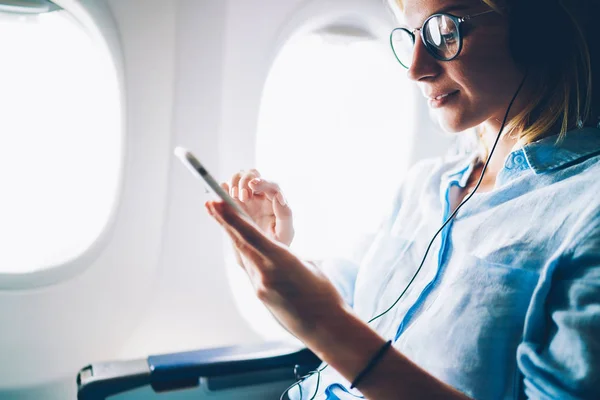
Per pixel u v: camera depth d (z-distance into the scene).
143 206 1.43
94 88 1.35
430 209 1.08
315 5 1.41
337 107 1.59
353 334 0.69
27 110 1.34
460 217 0.95
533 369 0.71
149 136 1.40
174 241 1.50
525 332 0.76
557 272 0.75
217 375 0.99
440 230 0.92
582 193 0.80
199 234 1.51
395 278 1.06
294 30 1.41
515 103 0.87
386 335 0.99
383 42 1.53
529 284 0.79
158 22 1.33
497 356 0.78
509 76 0.83
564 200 0.81
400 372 0.69
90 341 1.42
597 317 0.67
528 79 0.85
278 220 1.04
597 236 0.72
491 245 0.86
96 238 1.39
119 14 1.29
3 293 1.32
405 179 1.23
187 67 1.38
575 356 0.67
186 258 1.51
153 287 1.50
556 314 0.72
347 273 1.24
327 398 0.96
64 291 1.37
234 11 1.36
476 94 0.83
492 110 0.86
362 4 1.45
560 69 0.84
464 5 0.79
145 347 1.50
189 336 1.54
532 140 0.90
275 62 1.43
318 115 1.58
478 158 1.06
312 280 0.70
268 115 1.49
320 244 1.60
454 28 0.79
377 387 0.69
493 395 0.78
